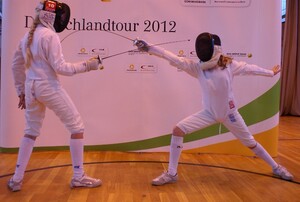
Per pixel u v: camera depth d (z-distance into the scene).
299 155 3.28
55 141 3.22
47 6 2.07
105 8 3.15
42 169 2.61
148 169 2.68
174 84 3.21
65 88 3.17
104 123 3.23
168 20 3.17
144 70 3.21
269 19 3.09
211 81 2.23
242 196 2.06
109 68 3.19
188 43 3.18
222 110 2.29
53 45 2.00
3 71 3.13
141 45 2.30
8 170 2.58
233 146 3.23
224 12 3.14
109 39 3.17
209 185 2.28
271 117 3.15
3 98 3.15
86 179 2.19
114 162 2.88
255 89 3.15
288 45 7.29
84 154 3.14
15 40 3.08
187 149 3.27
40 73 2.04
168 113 3.23
